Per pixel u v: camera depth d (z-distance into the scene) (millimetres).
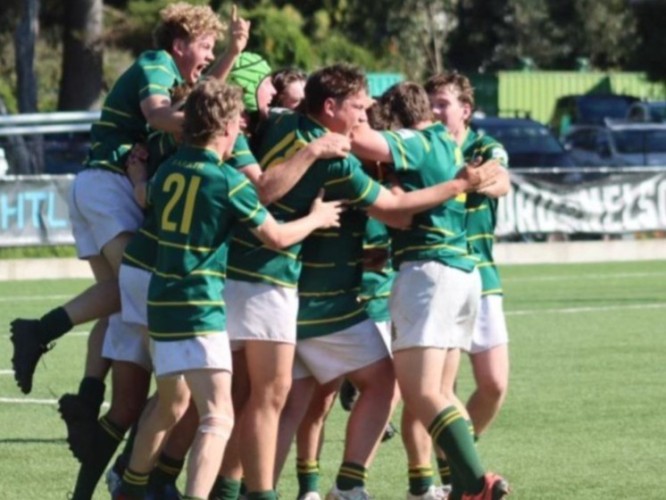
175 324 25453
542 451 35906
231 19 28578
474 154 30469
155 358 25984
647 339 58719
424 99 28672
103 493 31656
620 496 30859
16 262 87062
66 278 87438
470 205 30125
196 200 25453
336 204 26984
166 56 28703
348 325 27891
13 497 30812
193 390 25578
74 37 118375
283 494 31797
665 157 126500
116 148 29297
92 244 29812
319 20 124625
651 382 47219
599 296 76625
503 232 97562
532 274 90188
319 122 27469
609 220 99938
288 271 26969
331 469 34188
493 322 30469
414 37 170750
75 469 33750
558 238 99312
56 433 38438
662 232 102938
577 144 129750
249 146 28266
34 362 29453
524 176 98188
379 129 28766
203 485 25188
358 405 28297
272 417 27125
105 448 28781
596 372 49500
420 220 27562
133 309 27984
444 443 27172
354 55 126312
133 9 118438
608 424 39625
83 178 29531
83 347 56562
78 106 119000
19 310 68750
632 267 95125
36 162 98875
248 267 26859
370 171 28234
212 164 25656
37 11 117438
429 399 27312
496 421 40062
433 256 27438
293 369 28156
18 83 113812
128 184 29344
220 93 25703
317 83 27312
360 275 28312
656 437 37750
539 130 123438
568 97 164750
